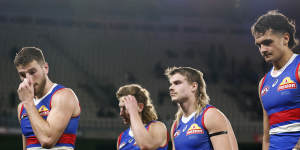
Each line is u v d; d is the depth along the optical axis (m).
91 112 33.69
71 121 6.05
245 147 29.00
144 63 43.09
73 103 6.02
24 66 5.73
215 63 43.72
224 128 5.70
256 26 5.46
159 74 40.84
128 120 7.32
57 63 40.44
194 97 6.15
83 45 44.03
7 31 42.47
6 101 33.09
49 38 43.53
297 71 5.34
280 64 5.61
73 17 45.44
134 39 45.78
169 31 47.03
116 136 27.89
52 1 45.00
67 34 44.56
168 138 7.21
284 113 5.45
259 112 36.69
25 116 6.19
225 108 36.97
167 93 37.75
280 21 5.35
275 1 46.16
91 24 45.72
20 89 5.68
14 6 43.97
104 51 43.81
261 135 29.30
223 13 47.72
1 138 24.77
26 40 42.19
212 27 47.66
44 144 5.54
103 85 37.38
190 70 6.22
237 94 39.22
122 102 7.19
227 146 5.59
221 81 41.03
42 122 5.58
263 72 43.03
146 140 6.47
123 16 46.72
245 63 43.84
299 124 5.30
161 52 44.97
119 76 40.62
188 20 47.91
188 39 46.84
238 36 47.47
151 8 46.84
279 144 5.46
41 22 44.31
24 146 6.69
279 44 5.37
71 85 37.75
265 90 5.81
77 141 26.83
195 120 5.95
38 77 5.84
